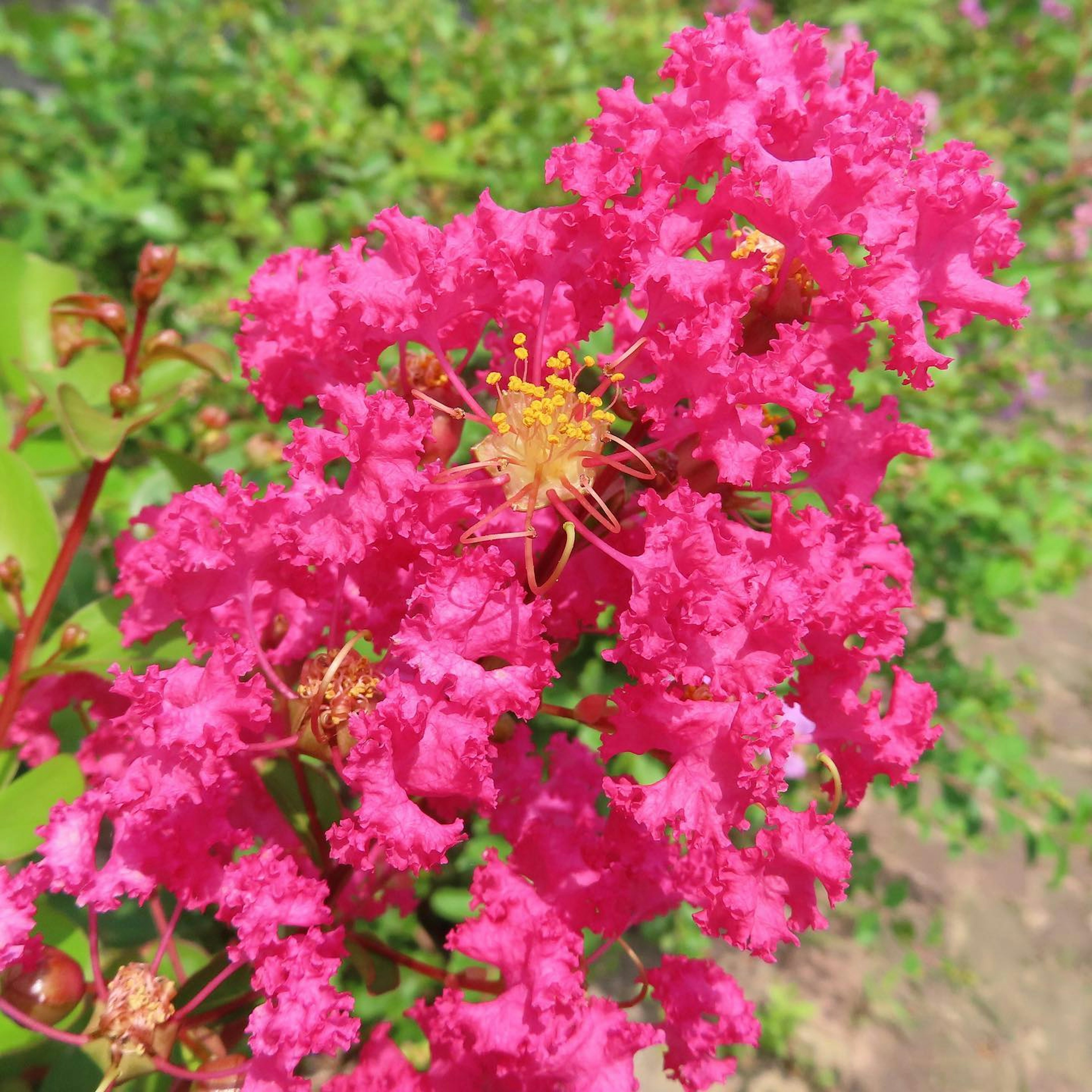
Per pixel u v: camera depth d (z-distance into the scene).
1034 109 0.32
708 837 0.07
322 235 0.20
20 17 0.27
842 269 0.07
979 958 0.29
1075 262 0.30
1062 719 0.36
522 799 0.09
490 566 0.07
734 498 0.08
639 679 0.07
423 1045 0.18
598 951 0.09
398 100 0.26
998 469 0.24
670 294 0.08
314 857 0.09
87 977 0.10
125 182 0.23
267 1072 0.07
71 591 0.14
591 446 0.08
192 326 0.24
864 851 0.25
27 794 0.10
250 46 0.27
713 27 0.08
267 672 0.08
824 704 0.09
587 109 0.25
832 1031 0.26
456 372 0.09
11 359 0.11
